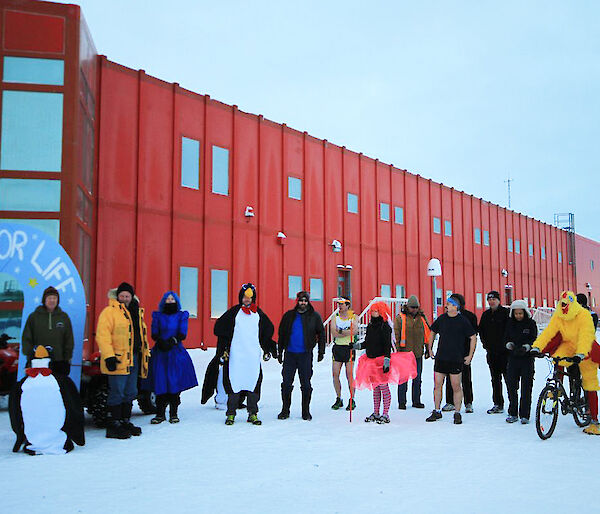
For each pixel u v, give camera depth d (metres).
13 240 8.02
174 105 17.42
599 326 26.64
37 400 6.50
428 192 29.12
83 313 8.18
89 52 13.94
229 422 8.16
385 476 5.46
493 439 7.20
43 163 11.73
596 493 4.90
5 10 11.80
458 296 8.60
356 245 24.14
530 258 39.41
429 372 15.46
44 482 5.23
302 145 21.95
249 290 8.57
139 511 4.41
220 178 18.78
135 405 10.28
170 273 16.89
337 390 9.68
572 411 7.83
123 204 15.83
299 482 5.25
